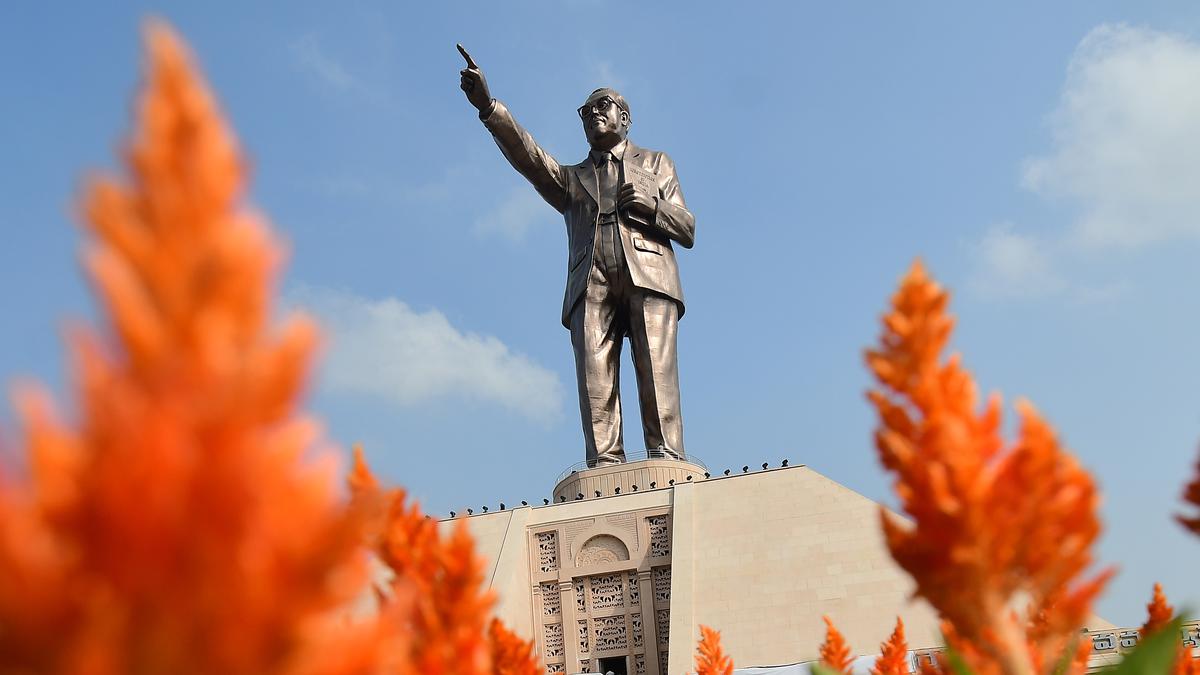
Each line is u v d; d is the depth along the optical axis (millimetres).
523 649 5211
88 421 1933
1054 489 3648
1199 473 4648
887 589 40594
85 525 1854
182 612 1900
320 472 2143
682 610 42125
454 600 3908
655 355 52906
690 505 46250
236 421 1971
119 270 1999
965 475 3568
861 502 43906
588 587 46062
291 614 1996
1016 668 3627
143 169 2100
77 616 1849
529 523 47969
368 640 2143
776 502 45000
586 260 54188
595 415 52969
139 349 1960
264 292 2127
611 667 45094
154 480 1862
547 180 55438
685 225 54906
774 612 41062
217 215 2121
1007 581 3686
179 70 2137
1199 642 16281
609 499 47750
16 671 1866
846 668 9867
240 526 1946
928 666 5277
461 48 51656
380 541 4023
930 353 3865
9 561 1836
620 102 56906
